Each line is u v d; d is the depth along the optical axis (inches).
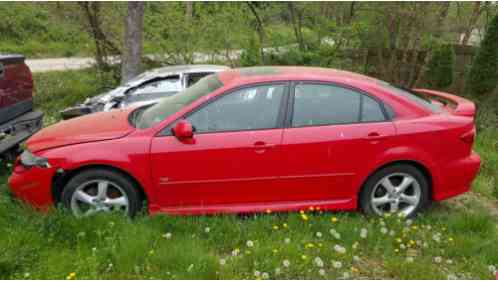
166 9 434.3
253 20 460.8
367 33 438.3
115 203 141.8
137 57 359.3
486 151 278.5
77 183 137.9
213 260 119.6
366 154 143.8
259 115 141.9
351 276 120.7
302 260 122.7
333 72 156.9
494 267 126.3
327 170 143.9
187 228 136.3
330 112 144.4
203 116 140.4
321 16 462.9
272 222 142.5
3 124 179.3
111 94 266.7
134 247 121.5
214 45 443.8
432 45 435.5
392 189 150.7
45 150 139.9
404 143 144.8
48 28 690.8
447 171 149.9
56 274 114.3
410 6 407.2
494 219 164.9
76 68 538.6
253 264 120.7
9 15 695.1
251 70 160.9
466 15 453.7
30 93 211.2
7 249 120.6
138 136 138.7
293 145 140.2
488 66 395.2
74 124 157.6
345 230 138.3
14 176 143.4
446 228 148.8
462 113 154.6
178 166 138.0
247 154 139.1
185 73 270.7
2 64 178.2
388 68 461.7
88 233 130.0
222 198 144.1
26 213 141.3
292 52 444.5
